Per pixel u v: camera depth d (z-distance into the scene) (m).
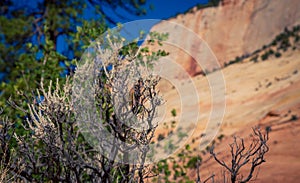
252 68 51.44
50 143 4.59
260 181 19.00
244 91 42.41
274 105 33.16
